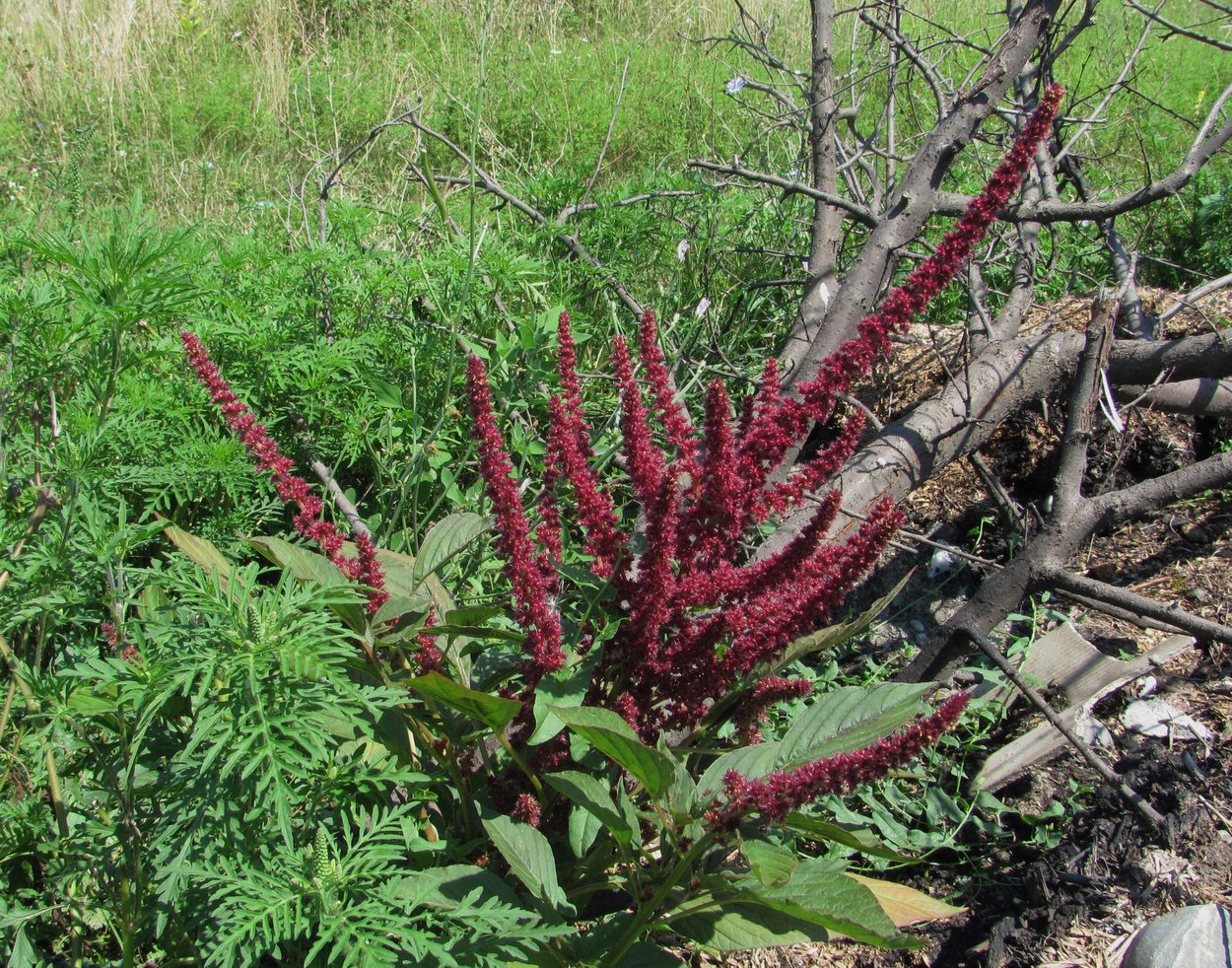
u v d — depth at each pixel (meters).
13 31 8.05
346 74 7.73
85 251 1.98
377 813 2.05
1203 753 2.71
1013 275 4.28
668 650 2.07
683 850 1.74
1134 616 3.14
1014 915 2.36
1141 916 2.27
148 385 3.05
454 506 3.28
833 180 4.37
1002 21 8.56
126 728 1.86
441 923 1.70
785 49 8.63
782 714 2.90
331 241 4.21
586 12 9.61
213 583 1.72
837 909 1.60
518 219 5.17
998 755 2.77
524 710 2.06
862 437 4.12
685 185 4.74
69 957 2.10
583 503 2.10
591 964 1.82
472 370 1.92
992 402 3.43
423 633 1.96
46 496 1.97
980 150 5.85
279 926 1.57
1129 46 8.15
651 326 2.20
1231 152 3.76
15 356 2.40
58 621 2.16
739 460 2.11
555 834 2.14
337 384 3.42
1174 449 3.79
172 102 7.23
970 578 3.59
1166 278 5.31
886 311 2.01
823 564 2.03
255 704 1.59
